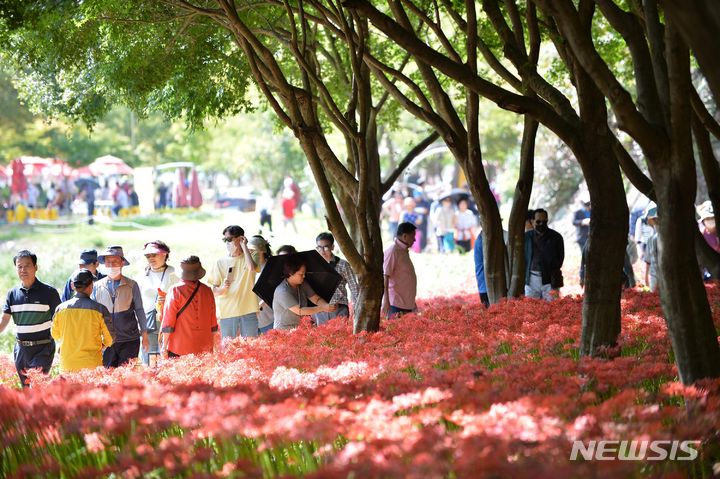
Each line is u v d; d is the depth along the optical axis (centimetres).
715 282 1755
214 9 1605
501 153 5912
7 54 1744
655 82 995
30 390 841
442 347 1139
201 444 737
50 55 1711
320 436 625
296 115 1321
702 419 685
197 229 5294
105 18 1617
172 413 680
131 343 1430
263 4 1642
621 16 1039
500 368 957
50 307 1379
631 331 1220
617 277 1079
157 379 1045
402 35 1069
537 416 646
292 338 1329
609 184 1071
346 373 957
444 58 1080
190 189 7162
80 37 1700
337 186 1859
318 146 1423
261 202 4984
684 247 865
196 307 1313
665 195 867
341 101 2298
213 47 1778
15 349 1388
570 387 774
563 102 1171
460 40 2262
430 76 1593
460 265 3312
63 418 734
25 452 742
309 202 6981
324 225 5494
